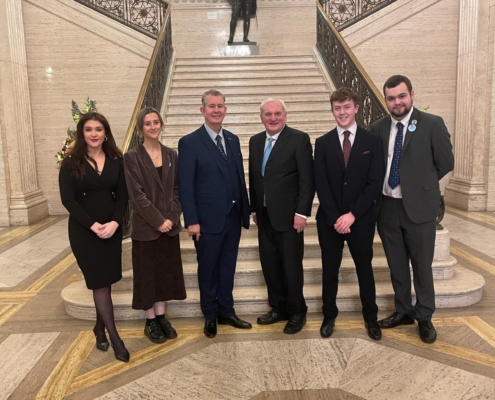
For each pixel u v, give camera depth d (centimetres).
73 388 283
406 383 280
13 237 702
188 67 931
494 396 264
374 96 552
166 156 342
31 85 852
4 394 277
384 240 350
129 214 451
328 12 1020
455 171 884
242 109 794
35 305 427
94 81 869
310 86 839
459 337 341
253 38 1212
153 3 998
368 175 324
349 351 324
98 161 315
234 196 346
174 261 346
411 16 889
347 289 407
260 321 372
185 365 309
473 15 813
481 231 666
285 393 273
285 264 349
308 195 336
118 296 405
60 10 845
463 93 848
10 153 787
